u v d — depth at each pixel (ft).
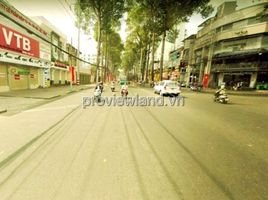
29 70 59.77
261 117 27.09
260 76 91.76
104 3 91.61
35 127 19.10
